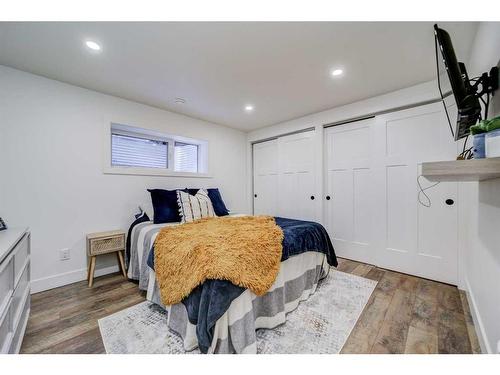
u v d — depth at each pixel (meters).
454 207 2.05
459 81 1.04
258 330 1.43
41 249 2.01
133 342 1.31
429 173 0.83
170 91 2.34
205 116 3.16
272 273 1.41
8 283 1.07
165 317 1.57
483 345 1.19
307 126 3.12
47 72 1.95
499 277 1.02
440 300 1.78
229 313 1.21
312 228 2.08
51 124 2.07
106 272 2.38
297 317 1.58
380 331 1.41
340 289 2.00
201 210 2.61
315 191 3.07
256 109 2.88
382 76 2.04
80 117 2.23
